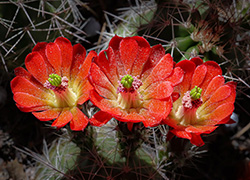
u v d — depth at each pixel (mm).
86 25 430
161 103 276
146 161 331
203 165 391
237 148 404
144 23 361
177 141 307
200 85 292
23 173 373
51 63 294
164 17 343
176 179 360
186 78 289
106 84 286
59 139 351
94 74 277
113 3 437
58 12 342
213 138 391
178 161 313
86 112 304
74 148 347
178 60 328
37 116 276
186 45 328
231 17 338
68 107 293
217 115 285
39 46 293
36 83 295
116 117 262
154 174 321
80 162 333
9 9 324
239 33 346
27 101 287
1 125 389
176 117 291
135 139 299
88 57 289
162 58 286
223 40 332
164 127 317
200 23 327
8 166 378
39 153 382
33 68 292
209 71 290
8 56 337
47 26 340
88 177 322
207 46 325
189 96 284
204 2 339
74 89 298
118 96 291
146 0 405
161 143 327
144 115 282
